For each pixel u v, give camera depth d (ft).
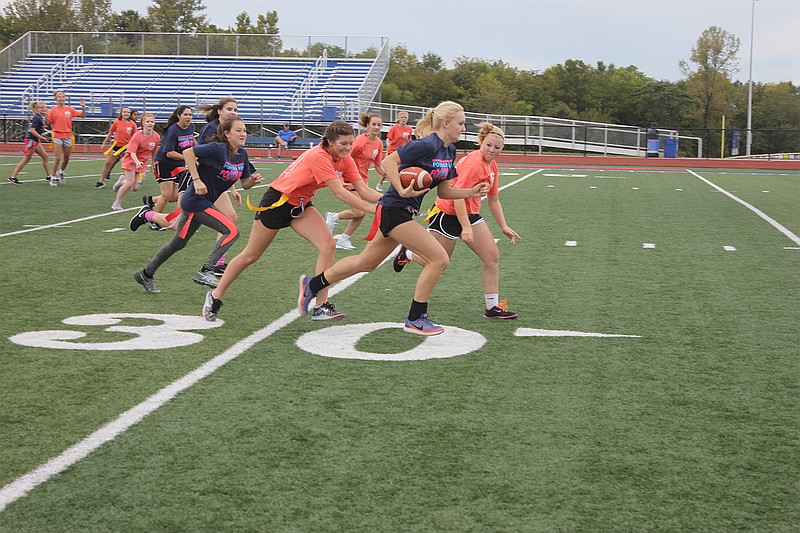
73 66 137.28
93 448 13.66
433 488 12.39
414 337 21.12
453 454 13.65
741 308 25.00
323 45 138.00
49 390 16.52
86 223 41.81
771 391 17.22
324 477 12.69
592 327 22.47
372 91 132.98
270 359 18.92
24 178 68.74
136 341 20.25
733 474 13.10
